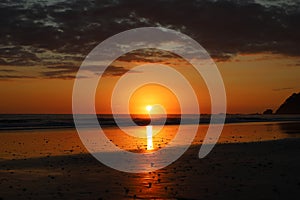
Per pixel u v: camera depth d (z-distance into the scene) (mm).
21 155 25734
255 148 28359
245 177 16938
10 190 14953
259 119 96625
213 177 17109
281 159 22422
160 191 14430
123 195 13891
